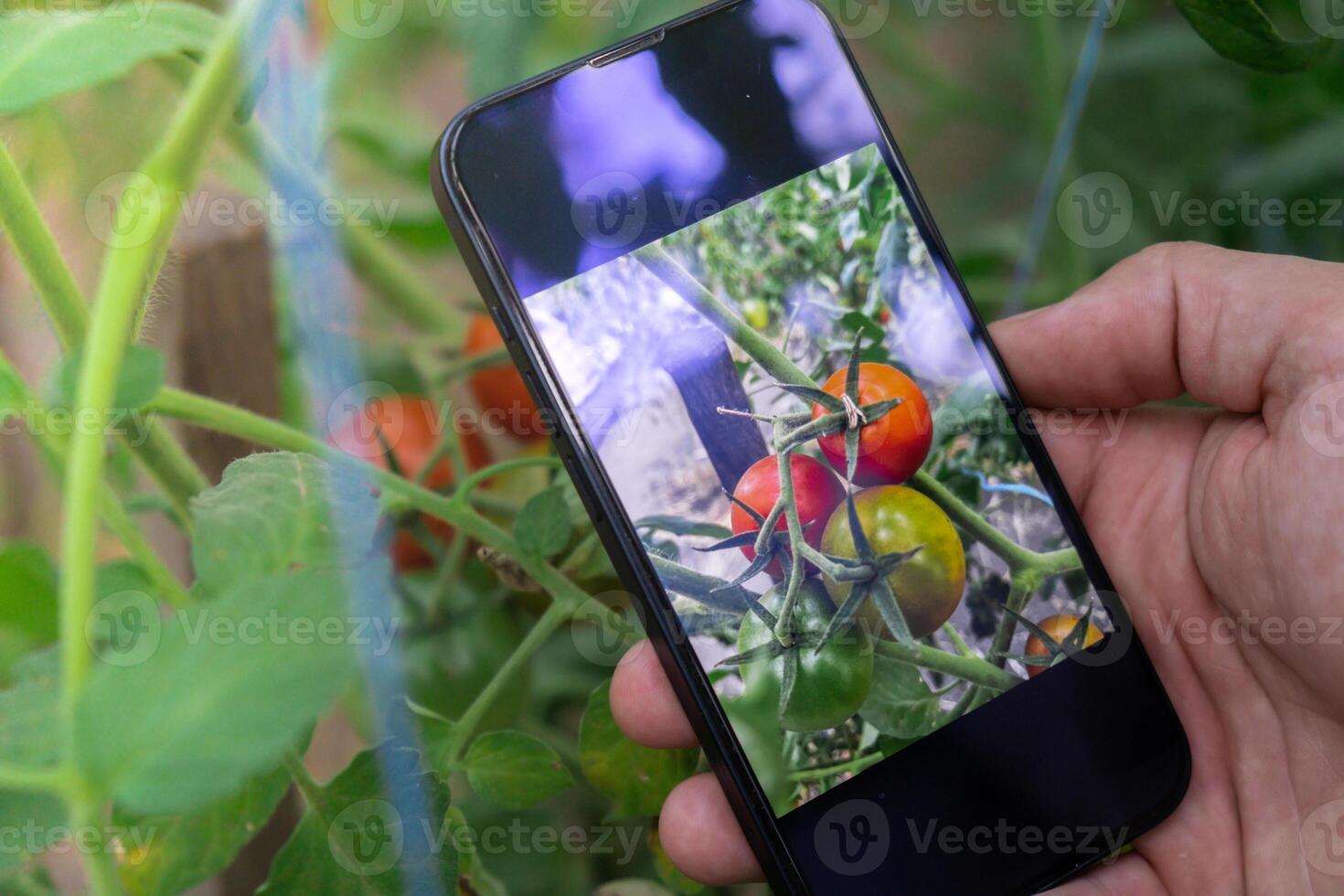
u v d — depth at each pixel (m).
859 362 0.29
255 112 0.28
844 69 0.30
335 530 0.24
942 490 0.29
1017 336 0.32
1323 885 0.30
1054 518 0.30
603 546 0.28
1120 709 0.29
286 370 0.29
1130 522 0.32
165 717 0.21
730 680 0.28
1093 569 0.30
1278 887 0.31
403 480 0.27
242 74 0.25
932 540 0.29
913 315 0.30
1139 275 0.31
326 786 0.25
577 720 0.31
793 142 0.30
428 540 0.30
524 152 0.28
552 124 0.29
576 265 0.28
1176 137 0.33
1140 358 0.32
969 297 0.30
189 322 0.29
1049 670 0.29
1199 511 0.31
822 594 0.29
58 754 0.22
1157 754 0.29
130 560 0.24
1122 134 0.33
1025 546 0.30
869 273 0.30
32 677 0.23
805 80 0.30
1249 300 0.30
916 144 0.35
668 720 0.29
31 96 0.24
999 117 0.33
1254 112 0.33
